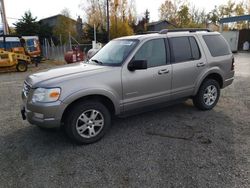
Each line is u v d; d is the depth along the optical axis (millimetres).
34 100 3932
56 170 3490
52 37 42094
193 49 5422
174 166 3496
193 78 5402
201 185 3068
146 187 3064
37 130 4926
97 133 4328
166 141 4289
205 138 4367
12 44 20062
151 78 4742
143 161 3652
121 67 4434
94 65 4715
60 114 3871
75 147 4172
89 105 4156
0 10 23078
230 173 3295
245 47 29047
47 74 4262
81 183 3182
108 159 3742
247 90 7930
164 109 6012
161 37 4988
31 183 3207
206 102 5840
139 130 4797
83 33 45125
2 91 8938
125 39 5113
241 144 4113
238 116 5457
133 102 4617
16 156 3910
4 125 5246
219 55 5875
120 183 3158
